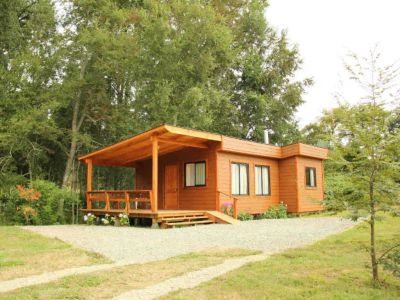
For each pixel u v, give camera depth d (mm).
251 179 18469
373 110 5805
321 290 5543
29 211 16828
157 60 22938
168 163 18500
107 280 6188
